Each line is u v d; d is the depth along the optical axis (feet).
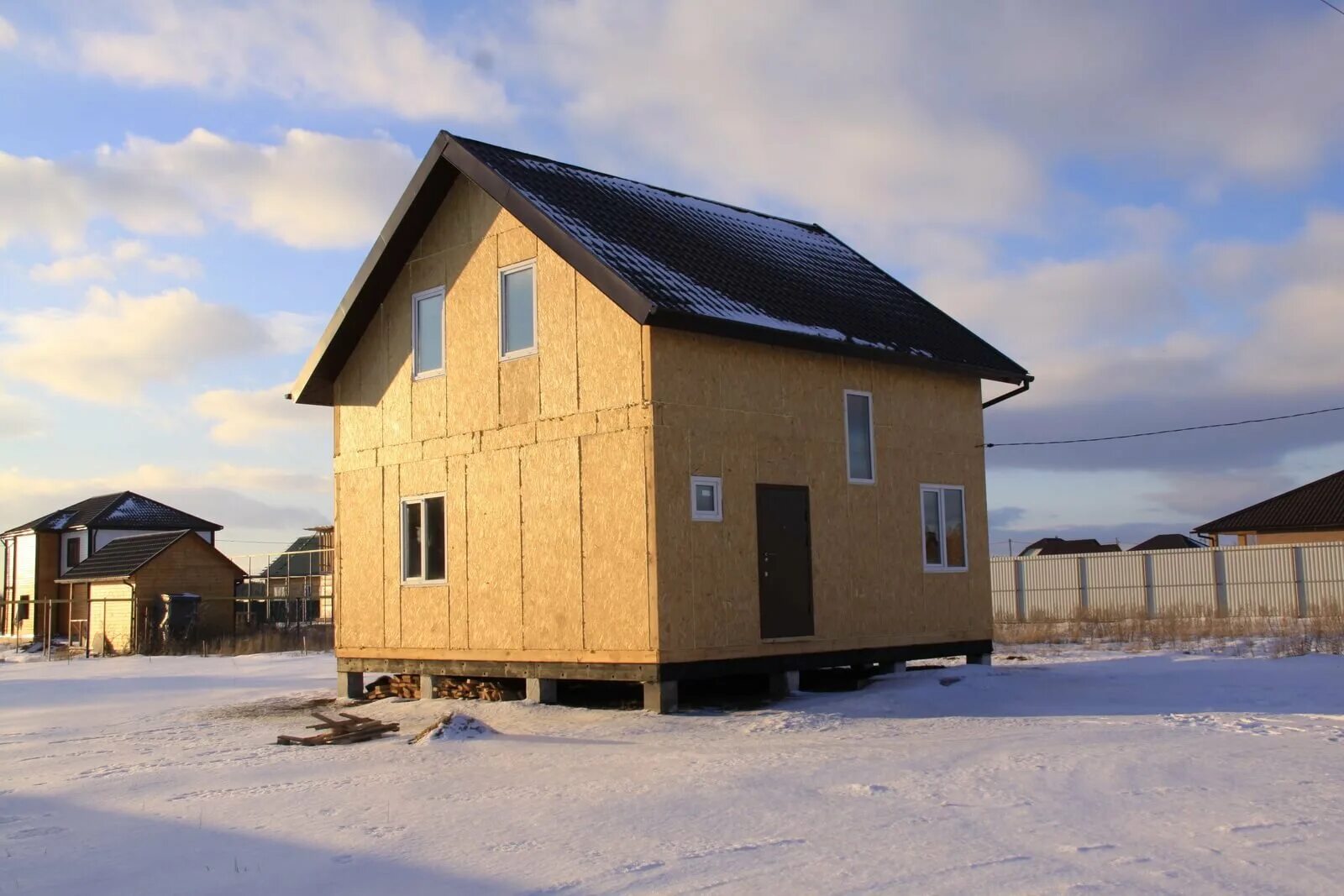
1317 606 118.83
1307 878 21.52
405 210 59.52
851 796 29.35
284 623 154.10
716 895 21.02
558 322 53.83
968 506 65.46
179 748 45.85
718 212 70.28
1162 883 21.16
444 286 60.03
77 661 123.13
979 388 67.46
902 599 60.39
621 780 32.91
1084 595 143.13
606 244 53.11
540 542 53.98
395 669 61.41
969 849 23.75
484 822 28.02
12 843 28.73
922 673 59.36
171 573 144.46
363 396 64.69
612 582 50.65
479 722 45.83
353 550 64.54
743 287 56.75
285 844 26.91
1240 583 133.49
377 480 63.31
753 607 52.54
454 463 58.75
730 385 52.90
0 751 47.50
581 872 22.95
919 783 30.76
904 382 62.34
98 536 180.34
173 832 28.96
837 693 55.36
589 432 52.03
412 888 22.58
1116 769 32.37
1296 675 58.03
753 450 53.52
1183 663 64.34
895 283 74.02
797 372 56.29
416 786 33.83
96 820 31.30
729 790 30.37
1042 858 22.95
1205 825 25.80
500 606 55.83
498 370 56.70
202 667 101.04
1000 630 102.27
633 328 50.52
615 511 50.72
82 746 48.03
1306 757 34.71
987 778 31.32
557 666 52.85
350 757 41.04
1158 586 138.41
